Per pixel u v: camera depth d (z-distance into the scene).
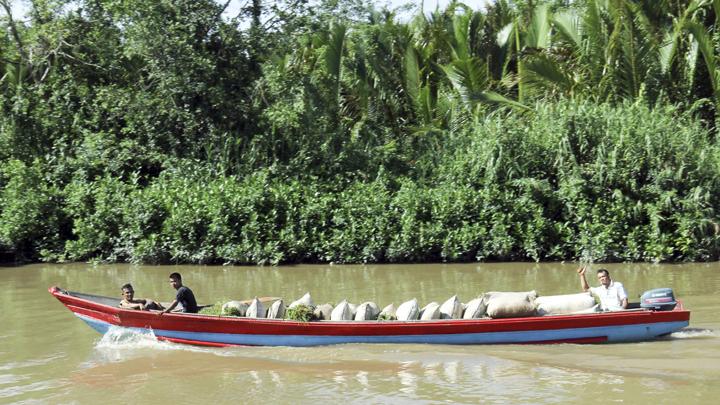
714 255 23.27
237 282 21.55
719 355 12.85
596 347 13.59
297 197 26.14
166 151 29.30
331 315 14.32
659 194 23.88
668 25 28.67
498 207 25.00
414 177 27.86
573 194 24.47
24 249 27.30
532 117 27.39
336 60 30.42
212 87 28.77
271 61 31.25
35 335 15.50
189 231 25.52
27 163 29.09
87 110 30.50
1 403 11.50
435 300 18.05
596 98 27.27
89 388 12.14
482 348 13.63
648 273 21.27
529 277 21.22
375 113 31.31
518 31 33.06
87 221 26.56
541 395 11.18
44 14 30.80
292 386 12.02
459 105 29.59
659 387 11.33
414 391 11.56
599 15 27.64
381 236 25.06
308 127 29.12
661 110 26.06
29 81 31.86
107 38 30.84
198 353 13.97
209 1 29.11
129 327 14.67
